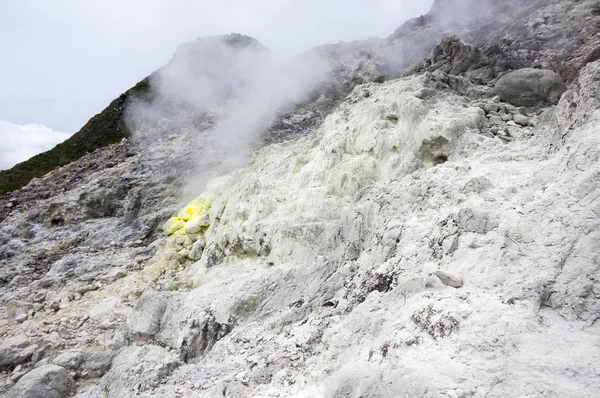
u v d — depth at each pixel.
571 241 4.66
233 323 8.25
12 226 17.69
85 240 15.99
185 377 6.95
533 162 7.48
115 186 18.45
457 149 8.81
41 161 29.12
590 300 4.22
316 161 10.88
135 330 9.23
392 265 6.54
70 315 10.66
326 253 8.67
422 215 7.27
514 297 4.55
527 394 3.52
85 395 7.86
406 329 4.84
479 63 13.06
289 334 6.94
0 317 11.12
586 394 3.42
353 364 4.55
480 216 6.00
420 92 10.23
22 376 8.34
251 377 5.90
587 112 6.43
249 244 10.41
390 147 9.74
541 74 10.34
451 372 3.86
